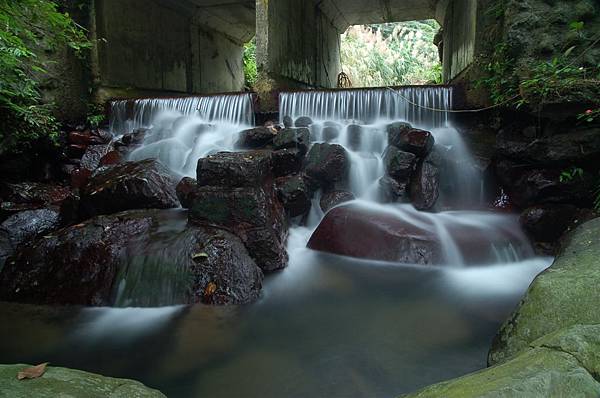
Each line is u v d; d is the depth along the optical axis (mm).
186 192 5871
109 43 10242
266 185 5660
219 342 3773
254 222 5117
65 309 4484
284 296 4664
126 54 10922
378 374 3225
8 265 5039
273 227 5340
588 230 4129
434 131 7762
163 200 5816
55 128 8445
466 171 6668
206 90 15297
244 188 5207
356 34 27219
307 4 13789
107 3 10164
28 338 3893
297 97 9008
